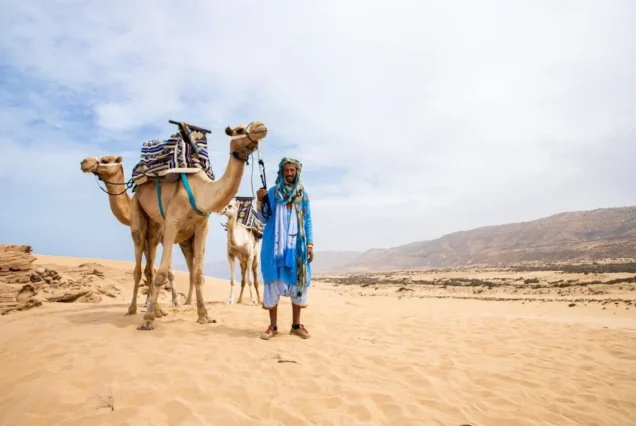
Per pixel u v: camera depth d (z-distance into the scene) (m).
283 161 7.20
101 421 3.95
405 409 4.55
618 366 6.84
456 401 4.95
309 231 7.32
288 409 4.43
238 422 4.09
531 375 6.11
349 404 4.62
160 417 4.11
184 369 5.35
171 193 8.05
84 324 7.96
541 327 9.91
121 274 21.94
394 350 7.00
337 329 8.73
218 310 10.83
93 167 9.16
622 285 32.78
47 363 5.68
